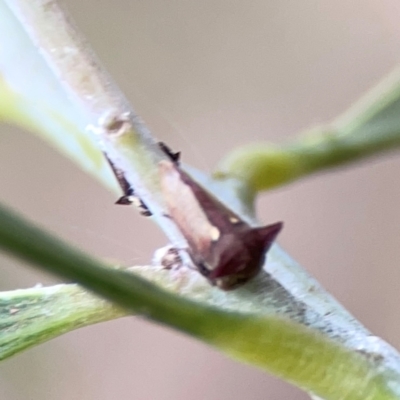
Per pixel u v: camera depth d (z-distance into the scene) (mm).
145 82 181
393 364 76
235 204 92
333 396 75
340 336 76
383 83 108
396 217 179
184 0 179
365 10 177
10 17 97
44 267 69
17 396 172
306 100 183
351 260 181
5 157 179
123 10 179
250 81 182
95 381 177
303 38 181
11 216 68
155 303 72
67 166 177
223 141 183
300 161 96
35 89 97
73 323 80
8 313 80
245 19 180
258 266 76
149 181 80
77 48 83
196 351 179
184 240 78
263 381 176
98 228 177
